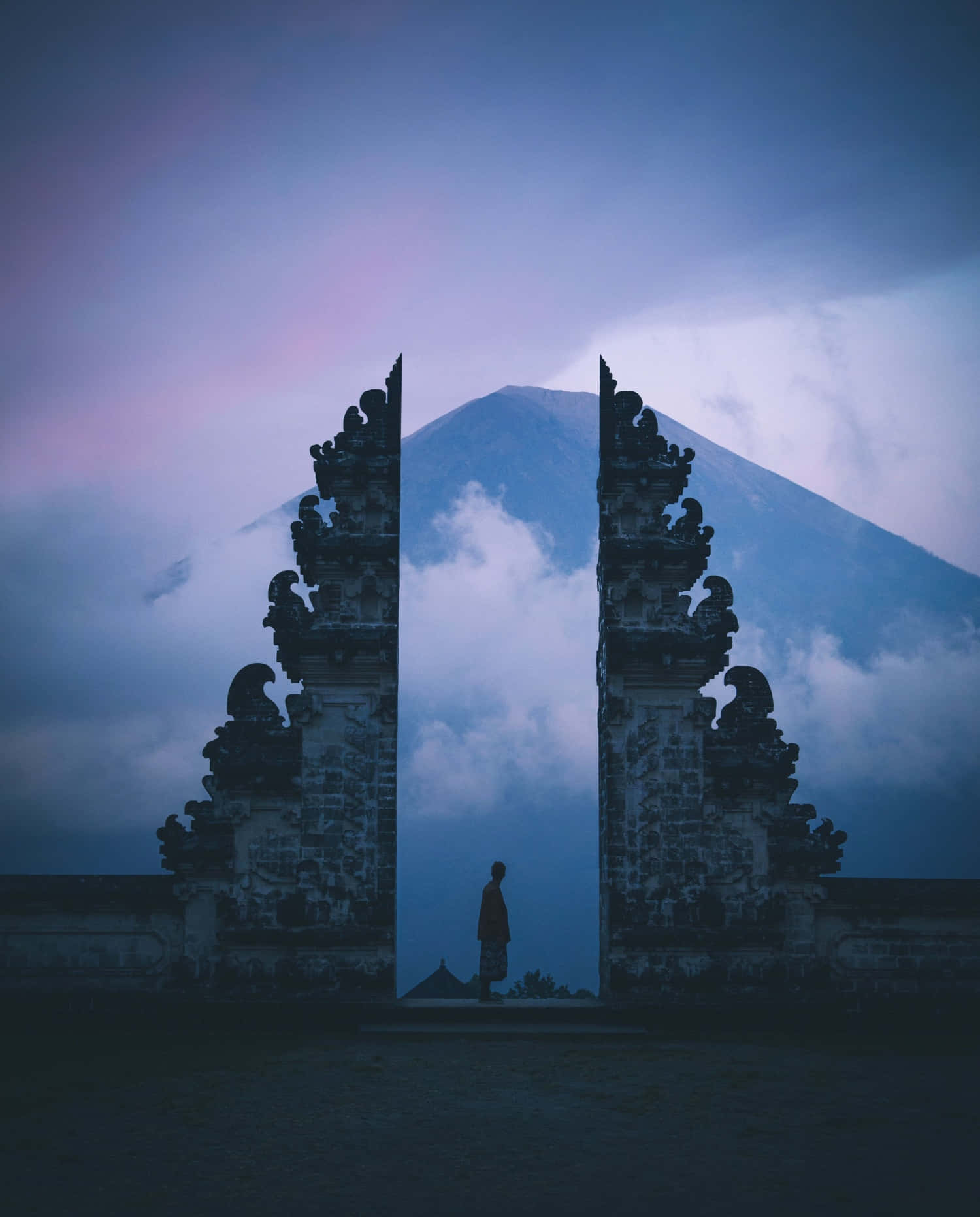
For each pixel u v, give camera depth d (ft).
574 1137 34.86
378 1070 46.65
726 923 61.57
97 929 60.70
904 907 62.13
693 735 63.46
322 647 62.75
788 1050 53.26
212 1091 42.22
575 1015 59.31
